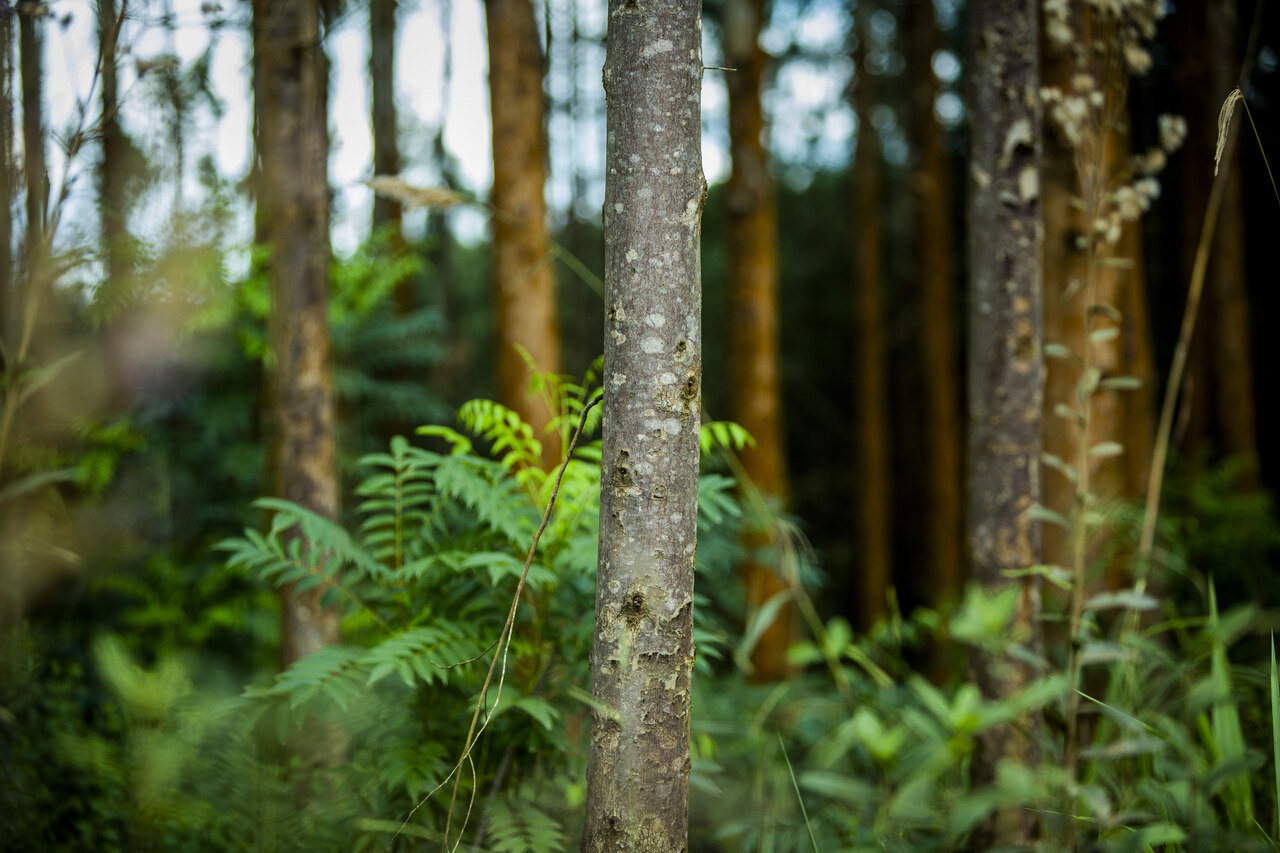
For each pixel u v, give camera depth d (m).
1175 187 8.33
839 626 1.99
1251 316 8.99
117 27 2.12
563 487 2.04
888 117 11.55
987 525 2.20
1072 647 1.76
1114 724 2.10
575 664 1.91
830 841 1.83
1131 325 3.16
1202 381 7.35
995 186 2.23
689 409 1.38
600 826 1.35
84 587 4.68
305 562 2.13
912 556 11.66
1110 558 2.91
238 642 4.83
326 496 3.16
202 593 4.67
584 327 10.38
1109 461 3.01
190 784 2.11
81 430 4.30
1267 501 6.35
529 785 2.01
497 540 2.01
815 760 2.15
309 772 2.27
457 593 2.02
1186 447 7.18
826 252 12.48
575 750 1.89
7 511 3.05
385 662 1.58
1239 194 7.05
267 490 3.74
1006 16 2.21
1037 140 2.21
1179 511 5.78
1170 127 1.92
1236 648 3.20
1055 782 1.35
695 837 2.25
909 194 9.46
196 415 5.35
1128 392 4.56
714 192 11.16
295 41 3.12
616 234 1.38
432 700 1.94
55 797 2.29
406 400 5.76
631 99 1.36
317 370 3.15
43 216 2.16
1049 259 2.97
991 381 2.21
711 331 11.25
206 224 3.88
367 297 5.37
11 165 2.38
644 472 1.35
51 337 3.79
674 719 1.37
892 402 12.47
